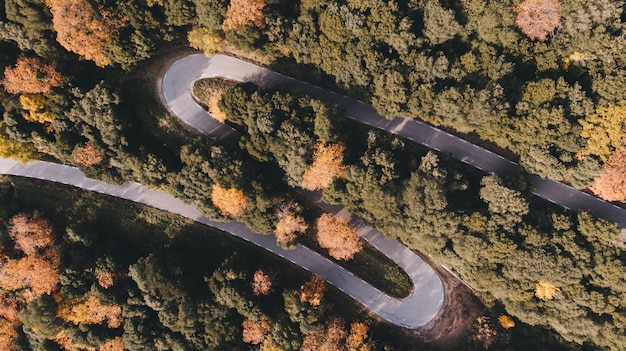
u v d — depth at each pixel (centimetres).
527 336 6631
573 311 6031
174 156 6819
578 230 6000
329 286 7006
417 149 6625
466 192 6319
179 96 6806
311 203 6894
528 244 6003
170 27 6272
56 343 6831
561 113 5534
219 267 6675
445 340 6831
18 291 6638
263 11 5878
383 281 6938
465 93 5697
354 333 6531
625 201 6047
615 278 5775
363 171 6081
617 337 5941
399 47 5853
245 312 6506
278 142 6119
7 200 7050
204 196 6391
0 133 6388
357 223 6906
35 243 6631
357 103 6681
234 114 6291
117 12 5909
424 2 5750
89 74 6588
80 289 6638
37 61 6106
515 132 5891
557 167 5834
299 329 6481
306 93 6316
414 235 6131
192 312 6500
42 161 7094
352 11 5759
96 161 6494
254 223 6475
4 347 6756
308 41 6009
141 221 7125
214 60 6756
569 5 5384
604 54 5428
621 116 5431
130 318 6625
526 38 5612
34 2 5734
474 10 5572
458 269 6506
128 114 6600
